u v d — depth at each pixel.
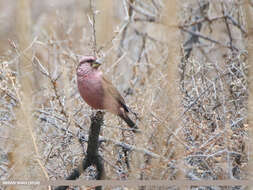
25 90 9.46
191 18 15.20
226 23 13.71
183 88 10.91
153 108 10.05
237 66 11.45
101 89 9.86
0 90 10.42
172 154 9.23
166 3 9.09
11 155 9.81
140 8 15.23
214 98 10.80
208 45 14.76
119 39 13.65
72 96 11.76
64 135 10.09
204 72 11.61
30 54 11.62
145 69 13.34
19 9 10.38
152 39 14.71
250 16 9.11
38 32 15.20
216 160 9.36
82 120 10.95
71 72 12.45
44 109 11.45
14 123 10.59
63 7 17.98
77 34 16.14
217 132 9.54
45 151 10.14
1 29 15.14
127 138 10.33
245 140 9.40
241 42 13.43
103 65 12.31
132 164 8.95
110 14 10.95
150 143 9.41
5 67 10.45
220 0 14.29
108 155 9.96
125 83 13.96
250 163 8.26
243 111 10.58
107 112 10.27
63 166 9.92
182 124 9.38
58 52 13.96
